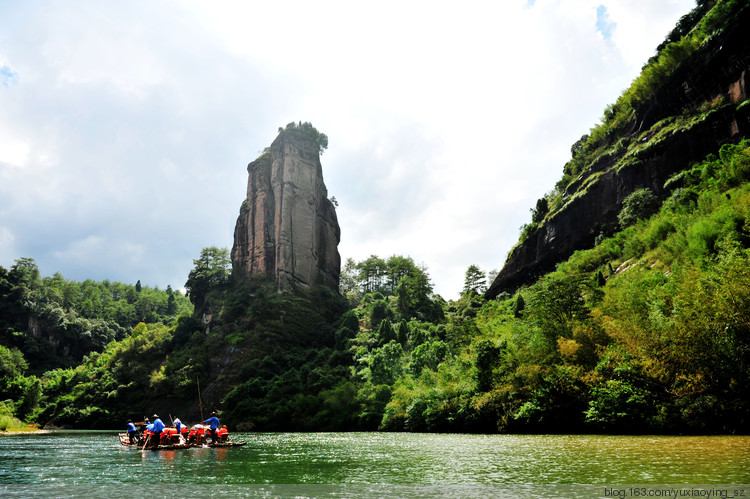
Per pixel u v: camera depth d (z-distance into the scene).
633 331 33.84
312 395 81.44
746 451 20.05
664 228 63.25
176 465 23.48
